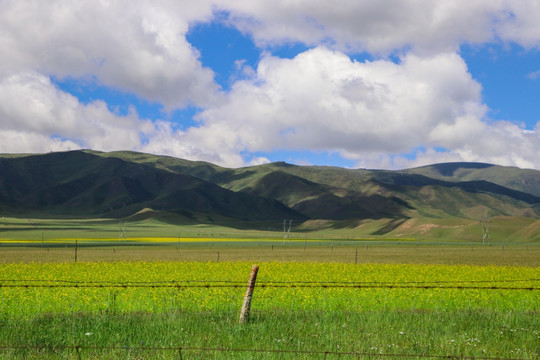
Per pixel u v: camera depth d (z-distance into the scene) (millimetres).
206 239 133500
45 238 129625
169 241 116250
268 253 74875
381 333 11492
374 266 42406
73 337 10656
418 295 20766
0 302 18109
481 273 36625
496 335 11391
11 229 180500
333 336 11000
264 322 12273
